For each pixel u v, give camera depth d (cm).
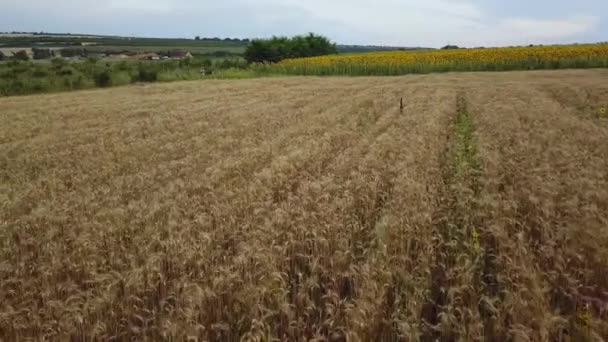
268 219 730
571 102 2161
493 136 1395
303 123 1736
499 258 586
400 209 773
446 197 838
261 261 583
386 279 546
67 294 560
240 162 1147
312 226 677
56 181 1080
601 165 1003
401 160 1116
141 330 509
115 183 1045
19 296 559
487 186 882
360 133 1519
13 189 1031
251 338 452
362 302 486
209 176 1066
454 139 1415
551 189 830
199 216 750
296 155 1173
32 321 504
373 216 788
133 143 1520
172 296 541
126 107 2450
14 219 847
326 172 1061
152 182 1041
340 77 4350
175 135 1627
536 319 462
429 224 687
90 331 496
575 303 529
